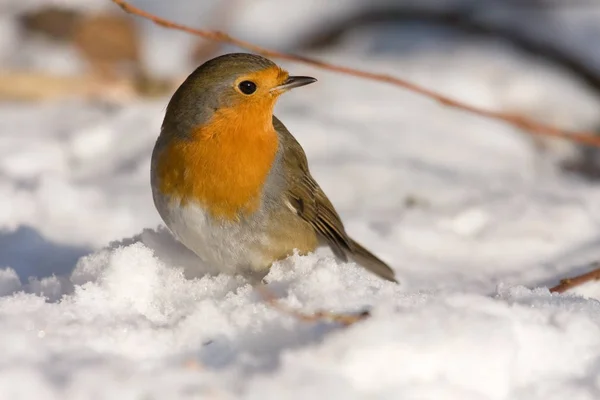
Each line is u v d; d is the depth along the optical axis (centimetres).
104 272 718
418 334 580
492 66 1742
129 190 1175
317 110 1500
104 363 580
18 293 703
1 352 585
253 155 809
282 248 842
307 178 895
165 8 2062
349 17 1992
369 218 1130
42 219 1052
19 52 1738
